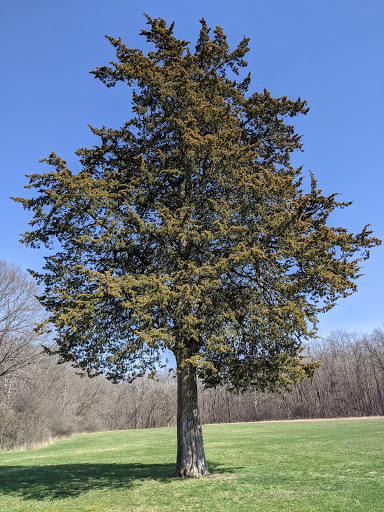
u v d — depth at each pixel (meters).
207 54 15.20
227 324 10.91
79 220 11.94
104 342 12.20
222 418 77.75
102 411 75.38
